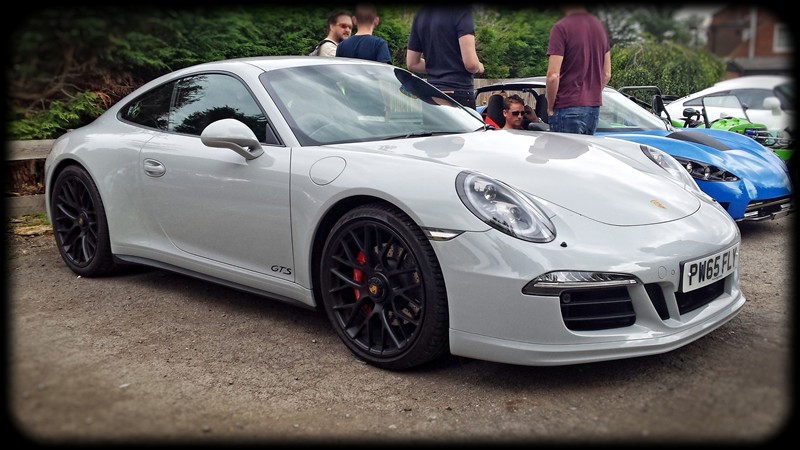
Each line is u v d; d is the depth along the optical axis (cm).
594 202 265
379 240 269
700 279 260
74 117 487
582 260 237
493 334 242
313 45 587
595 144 344
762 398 223
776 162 502
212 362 281
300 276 298
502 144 316
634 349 240
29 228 522
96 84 418
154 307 352
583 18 481
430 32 503
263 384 261
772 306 325
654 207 273
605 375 257
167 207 348
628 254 243
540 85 569
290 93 329
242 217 314
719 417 213
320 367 278
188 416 228
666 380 247
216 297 371
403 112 349
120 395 240
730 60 884
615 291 244
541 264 235
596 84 493
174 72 377
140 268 427
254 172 308
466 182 255
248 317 339
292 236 296
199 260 338
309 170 291
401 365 269
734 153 496
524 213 248
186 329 321
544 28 891
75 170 395
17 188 558
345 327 286
